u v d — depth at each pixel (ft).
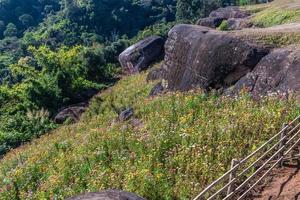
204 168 35.94
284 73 52.31
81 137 60.75
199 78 64.44
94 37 229.45
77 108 91.50
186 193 33.12
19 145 81.71
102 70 128.88
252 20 106.42
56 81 105.91
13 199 44.11
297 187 33.12
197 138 42.75
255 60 58.59
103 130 58.90
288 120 42.19
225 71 61.00
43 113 91.56
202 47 65.00
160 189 34.04
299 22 82.48
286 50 55.21
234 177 29.07
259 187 33.99
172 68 71.97
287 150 36.83
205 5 204.85
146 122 56.44
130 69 121.49
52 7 328.49
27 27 301.84
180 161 38.83
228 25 115.75
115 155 45.83
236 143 39.96
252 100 51.72
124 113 65.16
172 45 72.54
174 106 56.59
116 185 36.96
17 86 107.14
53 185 42.34
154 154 41.57
